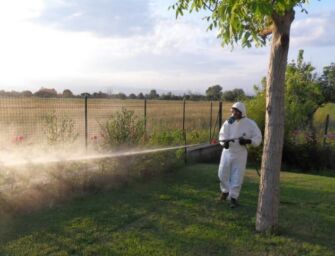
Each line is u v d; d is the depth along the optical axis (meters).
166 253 4.78
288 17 4.99
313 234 5.54
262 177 5.47
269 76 5.19
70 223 5.73
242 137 6.73
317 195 7.84
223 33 4.55
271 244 5.12
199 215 6.25
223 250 4.91
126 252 4.79
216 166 10.77
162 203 6.87
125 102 14.79
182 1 5.23
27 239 5.12
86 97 10.42
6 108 10.39
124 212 6.29
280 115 5.22
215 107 18.02
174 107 18.30
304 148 13.64
